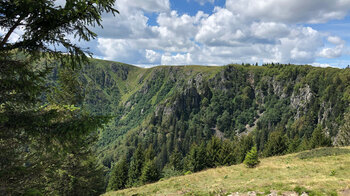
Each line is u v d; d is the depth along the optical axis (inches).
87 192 741.9
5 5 197.9
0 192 221.1
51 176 521.0
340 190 411.8
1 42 208.5
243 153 2866.6
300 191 434.0
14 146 261.9
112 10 238.1
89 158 773.9
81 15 222.7
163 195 638.5
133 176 2041.1
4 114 211.3
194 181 835.4
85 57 244.7
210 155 2300.7
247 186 541.6
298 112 7623.0
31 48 220.5
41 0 189.0
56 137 217.0
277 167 912.9
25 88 214.8
